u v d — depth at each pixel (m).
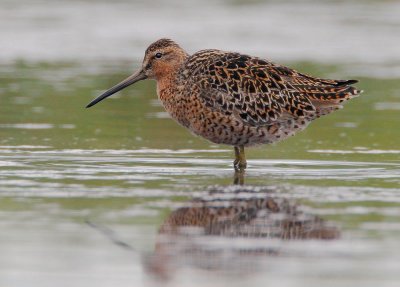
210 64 16.50
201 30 29.27
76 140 18.20
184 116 16.84
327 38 28.67
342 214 13.04
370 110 21.23
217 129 16.48
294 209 13.30
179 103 16.80
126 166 16.19
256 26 30.05
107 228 12.34
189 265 11.11
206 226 12.47
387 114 20.84
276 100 16.33
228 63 16.50
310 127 19.78
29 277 10.69
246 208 13.32
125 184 14.80
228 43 27.50
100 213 13.02
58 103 21.33
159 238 11.96
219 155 17.34
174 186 14.69
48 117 20.12
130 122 20.00
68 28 29.61
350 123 20.11
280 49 27.08
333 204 13.59
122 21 30.50
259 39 28.30
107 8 32.47
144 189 14.45
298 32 29.34
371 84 23.39
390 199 13.88
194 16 31.45
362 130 19.48
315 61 25.59
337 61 25.73
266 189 14.52
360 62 25.66
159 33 28.94
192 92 16.50
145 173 15.68
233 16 31.56
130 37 28.61
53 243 11.78
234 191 14.35
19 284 10.46
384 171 15.94
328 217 12.87
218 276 10.78
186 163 16.59
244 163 16.48
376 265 11.02
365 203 13.64
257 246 11.72
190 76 16.58
